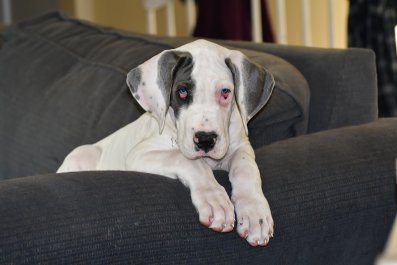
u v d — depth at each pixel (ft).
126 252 5.03
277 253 5.57
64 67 9.04
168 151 6.04
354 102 7.15
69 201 5.05
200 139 5.66
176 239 5.19
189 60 5.89
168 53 5.99
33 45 9.68
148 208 5.17
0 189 5.11
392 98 10.41
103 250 4.96
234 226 5.36
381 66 10.44
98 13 17.26
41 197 5.04
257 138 6.73
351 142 6.13
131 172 5.55
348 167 5.85
